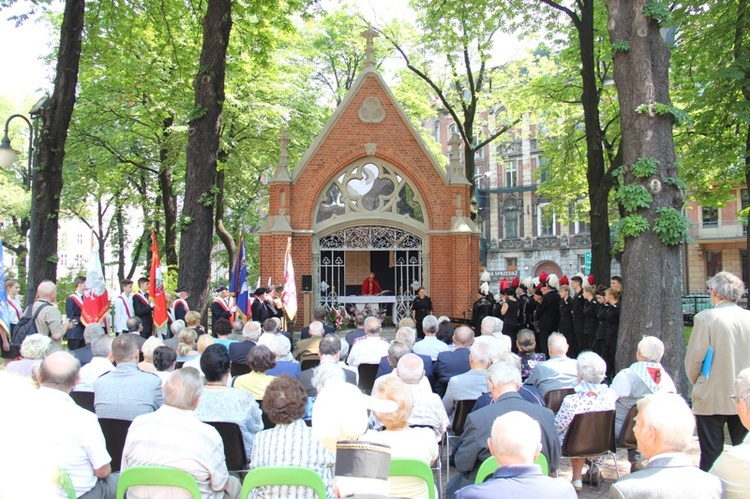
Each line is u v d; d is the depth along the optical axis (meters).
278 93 28.48
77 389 7.18
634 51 10.62
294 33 19.92
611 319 12.59
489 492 3.44
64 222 54.41
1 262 10.63
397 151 20.81
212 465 4.73
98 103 26.55
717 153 17.52
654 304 10.30
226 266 40.84
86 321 12.64
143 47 21.95
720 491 3.52
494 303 19.11
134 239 44.16
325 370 5.92
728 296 6.64
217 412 5.90
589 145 18.31
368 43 21.03
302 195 20.44
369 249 20.98
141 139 29.88
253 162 29.22
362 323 12.29
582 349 14.42
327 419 3.47
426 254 20.94
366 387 9.48
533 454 3.57
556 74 28.22
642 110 10.44
